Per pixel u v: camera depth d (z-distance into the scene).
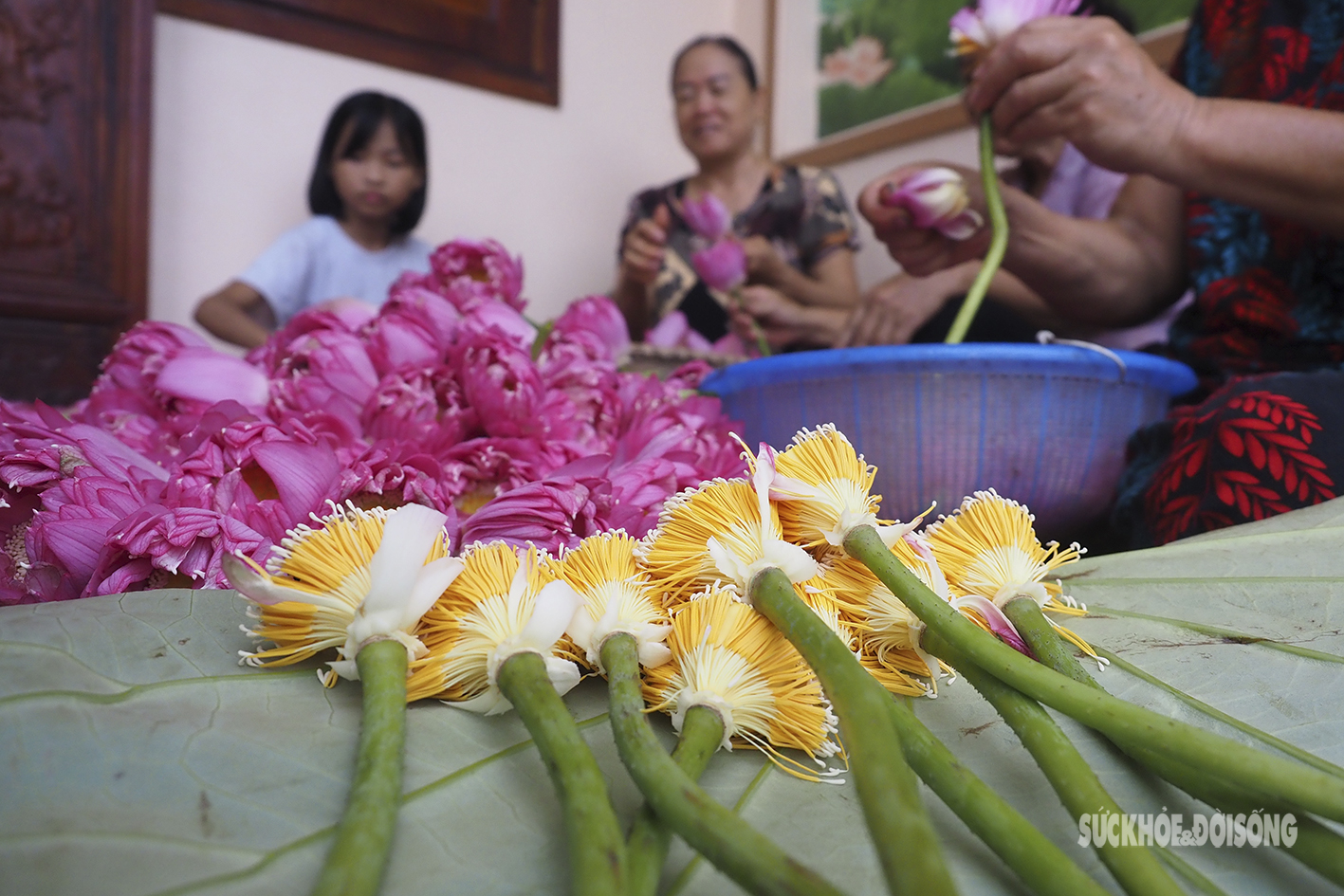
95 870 0.19
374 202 2.17
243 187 2.36
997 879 0.23
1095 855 0.24
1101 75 0.70
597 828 0.19
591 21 2.93
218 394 0.50
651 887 0.20
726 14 3.14
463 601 0.29
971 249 0.89
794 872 0.17
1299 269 0.77
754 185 2.28
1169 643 0.36
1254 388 0.57
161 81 2.24
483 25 2.69
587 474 0.42
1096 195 1.44
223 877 0.19
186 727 0.25
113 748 0.23
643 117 3.07
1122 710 0.24
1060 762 0.24
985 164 0.78
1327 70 0.76
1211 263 0.85
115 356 0.58
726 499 0.33
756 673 0.28
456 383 0.50
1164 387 0.66
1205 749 0.22
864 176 2.55
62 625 0.29
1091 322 1.11
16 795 0.21
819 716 0.28
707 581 0.32
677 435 0.52
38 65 1.90
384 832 0.20
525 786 0.26
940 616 0.29
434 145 2.67
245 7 2.32
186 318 2.30
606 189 3.00
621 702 0.24
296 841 0.21
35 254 1.91
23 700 0.24
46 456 0.40
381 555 0.27
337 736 0.26
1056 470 0.62
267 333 2.05
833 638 0.24
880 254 2.54
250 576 0.27
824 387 0.63
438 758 0.26
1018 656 0.26
